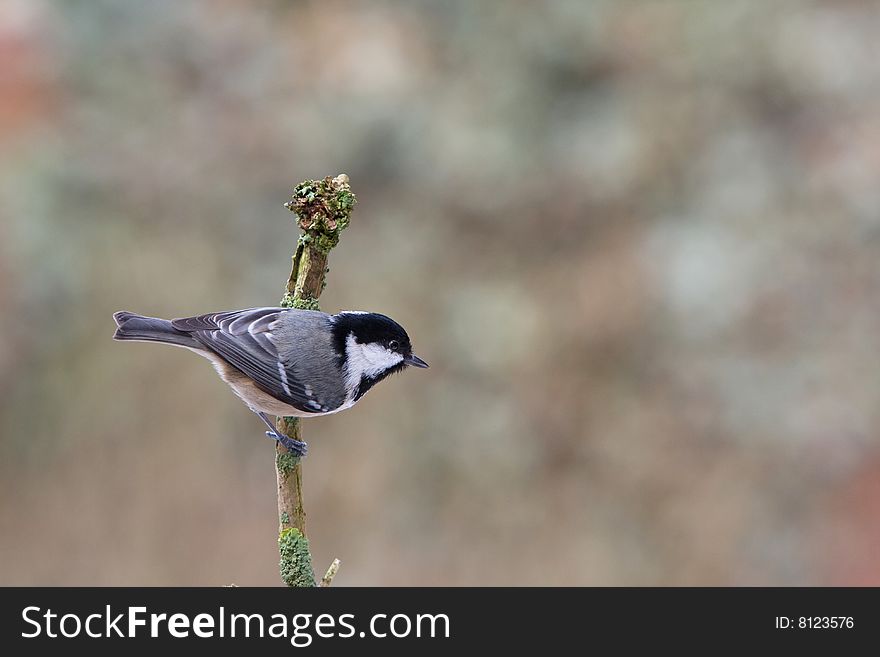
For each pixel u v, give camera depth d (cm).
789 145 1373
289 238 1320
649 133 1362
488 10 1405
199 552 1158
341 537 1210
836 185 1335
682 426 1284
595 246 1354
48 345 1224
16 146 1280
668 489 1259
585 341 1316
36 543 1156
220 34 1357
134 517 1170
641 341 1310
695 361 1298
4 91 1279
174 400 1200
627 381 1305
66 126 1302
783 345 1297
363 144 1345
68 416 1198
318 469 1230
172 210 1309
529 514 1248
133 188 1302
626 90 1392
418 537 1223
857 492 1238
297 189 721
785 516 1238
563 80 1405
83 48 1317
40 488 1182
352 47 1356
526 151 1363
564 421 1293
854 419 1262
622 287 1321
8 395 1198
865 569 1195
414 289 1320
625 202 1359
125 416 1196
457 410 1276
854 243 1320
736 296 1302
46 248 1238
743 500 1244
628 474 1268
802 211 1338
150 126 1323
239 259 1304
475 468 1258
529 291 1337
